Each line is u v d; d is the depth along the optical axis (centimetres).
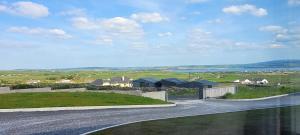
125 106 1989
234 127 1122
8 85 2408
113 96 2359
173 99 2812
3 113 1549
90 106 1869
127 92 2673
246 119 1305
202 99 2853
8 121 1312
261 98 2436
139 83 3238
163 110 1858
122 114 1623
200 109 1927
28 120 1350
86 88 2766
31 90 2428
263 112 1587
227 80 3078
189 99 2828
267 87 2314
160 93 2697
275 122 999
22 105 1728
